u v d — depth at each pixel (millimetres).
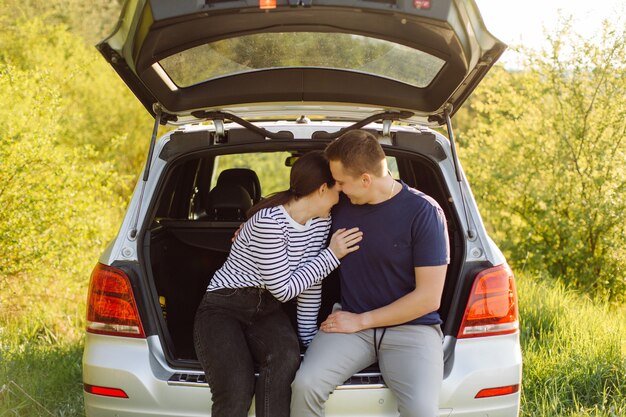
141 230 2625
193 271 3449
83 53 10273
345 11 2064
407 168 3527
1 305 5516
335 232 2578
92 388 2479
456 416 2430
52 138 5965
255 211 2545
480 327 2488
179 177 3463
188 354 2941
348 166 2432
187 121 3084
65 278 6066
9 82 5980
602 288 7320
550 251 7734
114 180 6477
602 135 7363
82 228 5918
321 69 2678
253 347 2523
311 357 2441
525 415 3412
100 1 11148
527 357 4023
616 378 3785
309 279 2500
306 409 2365
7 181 5457
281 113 3182
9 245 5488
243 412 2336
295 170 2529
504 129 8312
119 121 10508
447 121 2758
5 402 3395
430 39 2232
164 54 2336
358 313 2570
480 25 2221
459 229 2619
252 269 2529
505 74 8172
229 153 2863
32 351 4164
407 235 2490
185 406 2412
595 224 7285
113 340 2488
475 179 8180
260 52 2492
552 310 5035
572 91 7438
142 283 2539
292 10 2047
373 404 2426
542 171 7770
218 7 2033
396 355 2439
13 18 10367
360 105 2830
